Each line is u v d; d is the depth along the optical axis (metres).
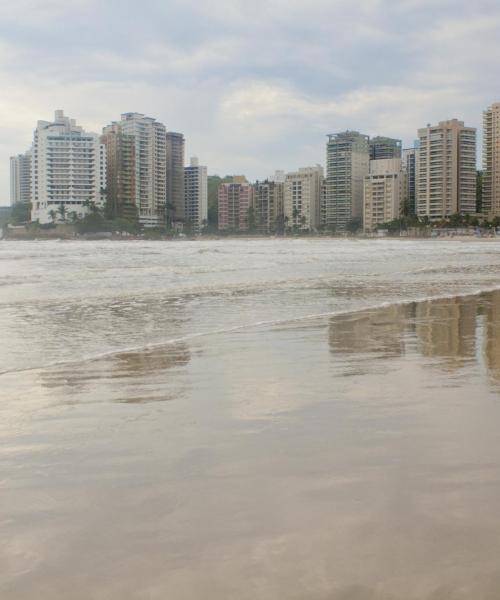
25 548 3.15
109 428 5.35
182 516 3.50
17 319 12.68
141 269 27.77
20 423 5.52
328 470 4.21
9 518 3.51
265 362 8.36
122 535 3.28
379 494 3.77
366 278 23.61
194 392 6.68
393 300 16.47
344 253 51.41
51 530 3.35
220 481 4.04
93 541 3.21
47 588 2.79
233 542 3.17
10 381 7.27
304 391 6.64
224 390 6.75
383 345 9.70
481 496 3.72
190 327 11.75
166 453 4.64
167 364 8.26
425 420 5.46
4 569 2.95
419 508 3.55
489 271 28.53
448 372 7.63
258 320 12.70
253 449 4.70
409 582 2.78
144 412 5.87
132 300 16.11
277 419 5.56
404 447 4.70
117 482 4.05
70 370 7.91
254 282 21.42
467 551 3.04
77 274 24.52
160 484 4.00
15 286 19.41
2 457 4.58
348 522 3.38
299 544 3.14
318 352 9.11
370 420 5.48
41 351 9.28
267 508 3.59
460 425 5.29
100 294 17.36
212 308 14.64
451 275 25.78
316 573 2.86
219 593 2.72
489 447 4.68
